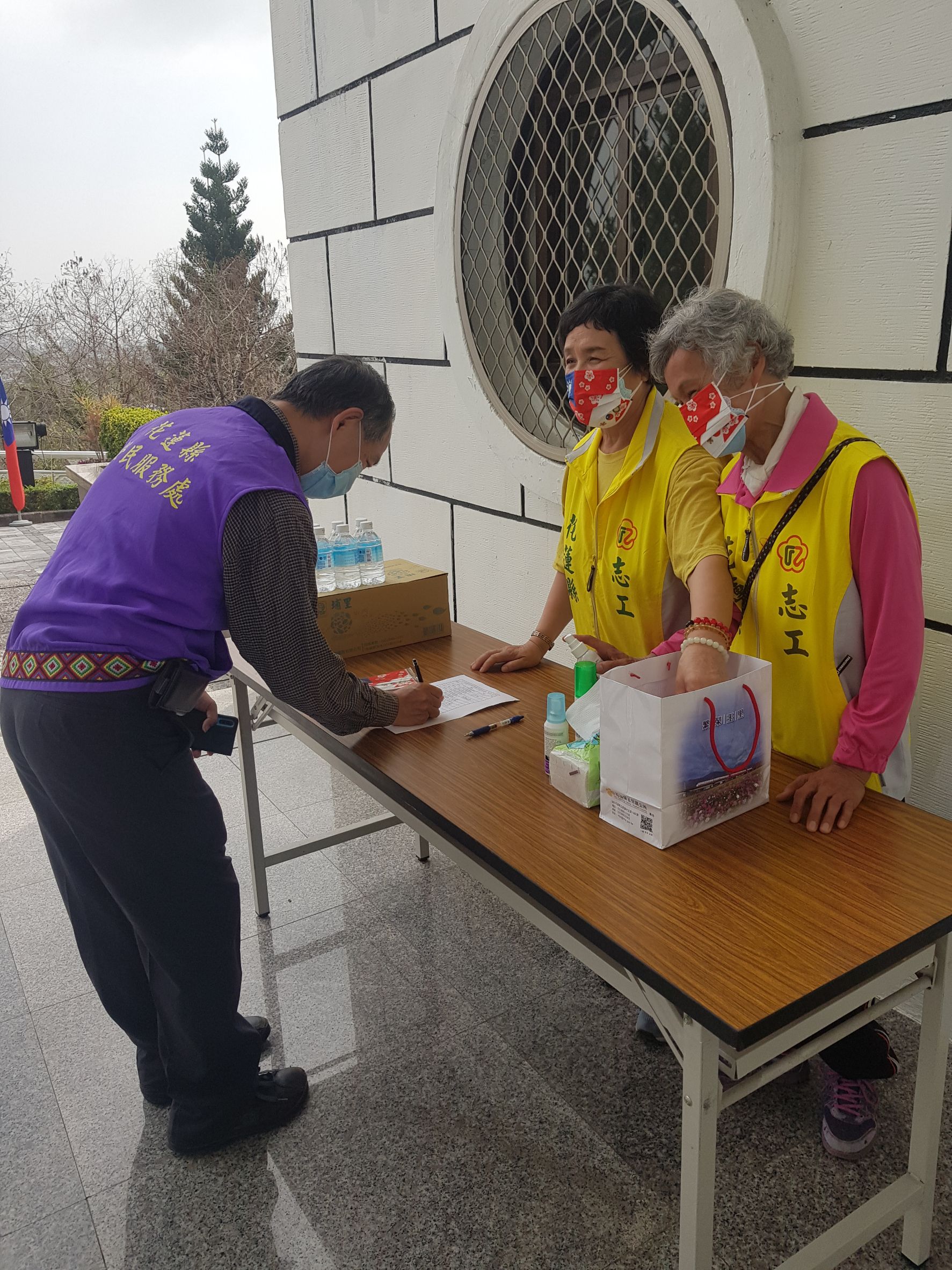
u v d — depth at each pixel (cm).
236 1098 168
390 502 366
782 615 141
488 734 165
